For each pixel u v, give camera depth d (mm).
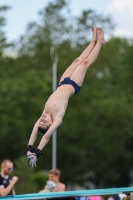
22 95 87188
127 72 101312
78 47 99125
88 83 97000
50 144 92000
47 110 25484
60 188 32625
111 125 94375
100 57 98312
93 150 95062
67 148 91938
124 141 95375
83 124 93375
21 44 100438
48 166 92562
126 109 93938
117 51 104000
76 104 95125
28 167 63406
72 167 94188
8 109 84625
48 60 99688
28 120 87188
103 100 95125
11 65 93375
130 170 99875
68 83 26938
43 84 90250
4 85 87500
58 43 99562
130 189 30094
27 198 25953
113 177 98875
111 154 94375
